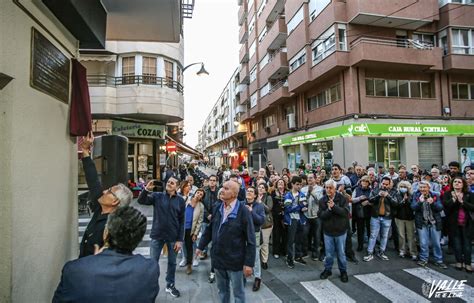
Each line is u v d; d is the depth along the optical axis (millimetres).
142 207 12633
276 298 4488
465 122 17172
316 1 18172
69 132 3740
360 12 15195
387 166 15969
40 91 3012
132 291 1522
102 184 4215
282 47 25406
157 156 18984
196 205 5668
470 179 5645
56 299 1476
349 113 15828
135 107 15477
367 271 5570
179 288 4855
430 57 16000
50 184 3195
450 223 5652
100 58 15750
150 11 5281
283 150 24688
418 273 5414
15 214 2449
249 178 9922
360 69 15867
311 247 6898
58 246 3367
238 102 42094
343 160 15906
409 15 15961
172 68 17047
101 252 1730
